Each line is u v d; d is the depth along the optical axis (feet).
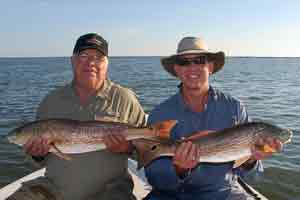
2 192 5.39
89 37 4.67
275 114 18.08
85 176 4.45
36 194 4.23
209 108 4.44
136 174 6.21
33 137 4.25
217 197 4.31
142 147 4.05
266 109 19.84
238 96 26.50
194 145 3.93
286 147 11.16
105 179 4.50
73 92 4.79
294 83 39.88
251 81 42.80
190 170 4.06
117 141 4.28
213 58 4.73
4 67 95.50
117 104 4.73
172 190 4.41
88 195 4.47
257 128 3.97
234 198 4.32
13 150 11.17
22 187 4.32
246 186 4.87
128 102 4.81
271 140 3.90
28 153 4.34
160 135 4.14
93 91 4.75
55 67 93.15
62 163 4.48
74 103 4.72
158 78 47.47
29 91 30.40
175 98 4.56
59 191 4.45
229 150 4.02
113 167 4.55
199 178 4.26
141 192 5.49
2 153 10.86
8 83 38.78
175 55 4.56
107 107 4.69
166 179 4.36
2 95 27.40
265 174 8.83
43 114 4.79
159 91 29.91
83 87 4.74
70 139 4.33
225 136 4.02
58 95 4.81
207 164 4.24
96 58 4.67
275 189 8.02
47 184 4.41
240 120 4.50
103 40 4.78
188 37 4.60
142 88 32.71
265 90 31.24
